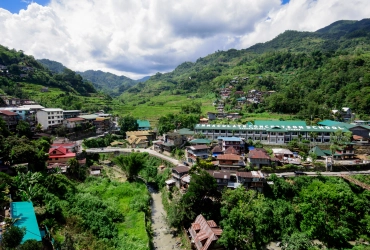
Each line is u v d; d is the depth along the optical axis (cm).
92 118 11825
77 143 9562
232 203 5450
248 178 6056
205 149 7819
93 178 6962
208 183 5462
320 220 4806
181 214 5184
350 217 5166
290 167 6900
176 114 14088
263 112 13550
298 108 12888
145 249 4244
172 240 4959
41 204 4409
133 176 7494
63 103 14412
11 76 15425
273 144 8688
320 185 5744
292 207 5641
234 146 8275
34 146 6594
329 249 4469
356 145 8250
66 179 5919
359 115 11438
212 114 13088
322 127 9169
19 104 11669
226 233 4431
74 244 3784
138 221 5206
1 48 18362
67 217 4503
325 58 18762
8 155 5512
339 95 12850
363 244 4694
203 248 4300
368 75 12675
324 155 7606
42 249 3284
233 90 19188
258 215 5238
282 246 4584
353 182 6216
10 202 3872
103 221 4753
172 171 7119
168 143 9356
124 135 12162
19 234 2839
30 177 4775
